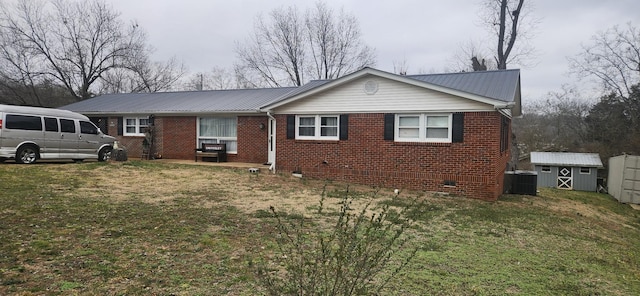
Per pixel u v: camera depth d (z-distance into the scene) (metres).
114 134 20.97
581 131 32.25
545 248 7.05
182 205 8.67
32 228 6.09
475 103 12.32
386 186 13.65
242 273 4.76
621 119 27.55
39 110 13.71
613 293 5.02
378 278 4.84
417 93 13.15
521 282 5.12
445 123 12.88
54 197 8.54
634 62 27.73
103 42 35.69
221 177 13.54
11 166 12.49
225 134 18.55
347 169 14.33
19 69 31.55
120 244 5.62
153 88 40.44
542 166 24.55
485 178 12.26
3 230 5.88
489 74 15.67
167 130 19.64
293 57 40.28
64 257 4.93
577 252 7.03
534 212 10.88
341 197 11.06
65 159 14.61
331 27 39.75
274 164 15.64
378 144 13.81
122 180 11.69
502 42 29.97
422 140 13.18
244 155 18.05
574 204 14.80
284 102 15.11
